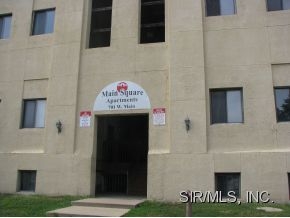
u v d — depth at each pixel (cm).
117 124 1997
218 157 1395
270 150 1367
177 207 1275
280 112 1409
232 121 1439
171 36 1539
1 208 1276
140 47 1588
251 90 1431
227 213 1148
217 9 1555
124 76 1580
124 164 1786
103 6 1806
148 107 1519
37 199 1445
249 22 1494
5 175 1661
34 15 1845
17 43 1819
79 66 1652
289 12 1470
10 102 1756
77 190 1532
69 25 1716
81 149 1570
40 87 1722
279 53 1441
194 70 1484
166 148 1455
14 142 1700
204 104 1446
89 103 1603
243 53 1470
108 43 1906
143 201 1376
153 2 1708
